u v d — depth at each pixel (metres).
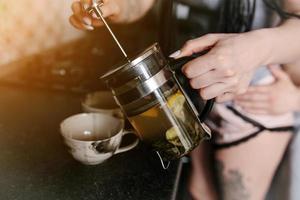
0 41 0.94
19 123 0.68
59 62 0.95
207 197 0.88
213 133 0.82
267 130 0.78
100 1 0.57
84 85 0.85
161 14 0.84
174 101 0.47
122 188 0.52
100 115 0.59
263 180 0.82
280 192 0.82
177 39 0.82
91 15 0.59
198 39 0.56
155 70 0.45
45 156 0.59
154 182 0.54
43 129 0.67
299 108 0.76
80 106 0.77
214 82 0.53
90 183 0.53
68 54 0.99
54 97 0.80
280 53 0.65
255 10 0.74
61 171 0.55
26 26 1.00
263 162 0.81
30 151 0.60
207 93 0.54
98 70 0.92
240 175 0.82
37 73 0.89
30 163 0.57
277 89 0.75
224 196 0.85
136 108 0.47
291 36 0.65
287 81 0.74
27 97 0.79
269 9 0.73
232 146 0.81
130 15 0.77
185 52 0.53
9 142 0.62
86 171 0.56
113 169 0.56
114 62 0.95
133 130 0.58
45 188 0.51
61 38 1.08
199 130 0.51
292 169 0.80
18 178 0.53
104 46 1.01
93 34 1.02
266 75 0.75
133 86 0.45
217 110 0.79
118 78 0.45
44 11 1.03
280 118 0.77
